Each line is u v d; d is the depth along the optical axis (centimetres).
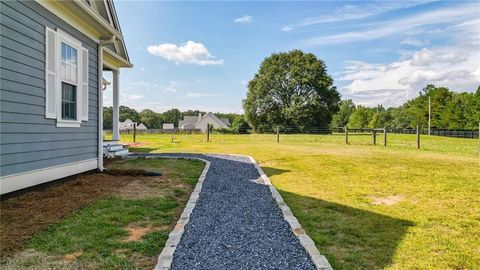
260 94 4238
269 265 274
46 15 514
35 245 307
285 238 341
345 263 286
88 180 608
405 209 466
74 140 612
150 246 311
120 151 1057
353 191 582
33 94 482
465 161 991
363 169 834
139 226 374
